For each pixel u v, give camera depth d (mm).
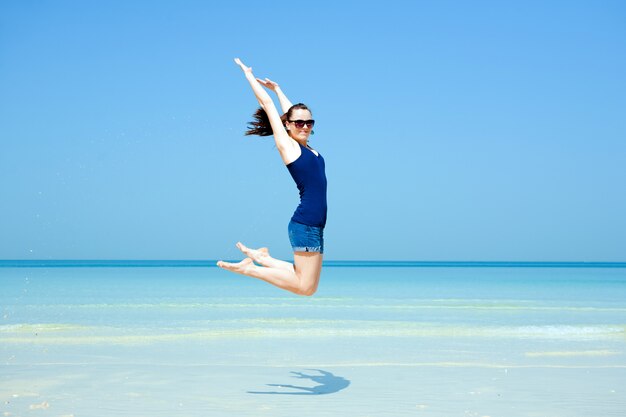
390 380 8211
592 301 21781
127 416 6277
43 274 44406
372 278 43438
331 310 17766
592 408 6789
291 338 11969
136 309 17344
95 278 37688
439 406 6832
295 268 6602
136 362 9281
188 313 16484
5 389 7434
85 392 7320
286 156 6582
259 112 7059
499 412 6590
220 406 6742
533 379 8320
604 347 11219
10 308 17203
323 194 6633
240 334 12414
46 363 9102
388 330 13242
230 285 30078
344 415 6430
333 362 9500
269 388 7676
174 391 7438
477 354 10328
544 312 17688
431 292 26547
